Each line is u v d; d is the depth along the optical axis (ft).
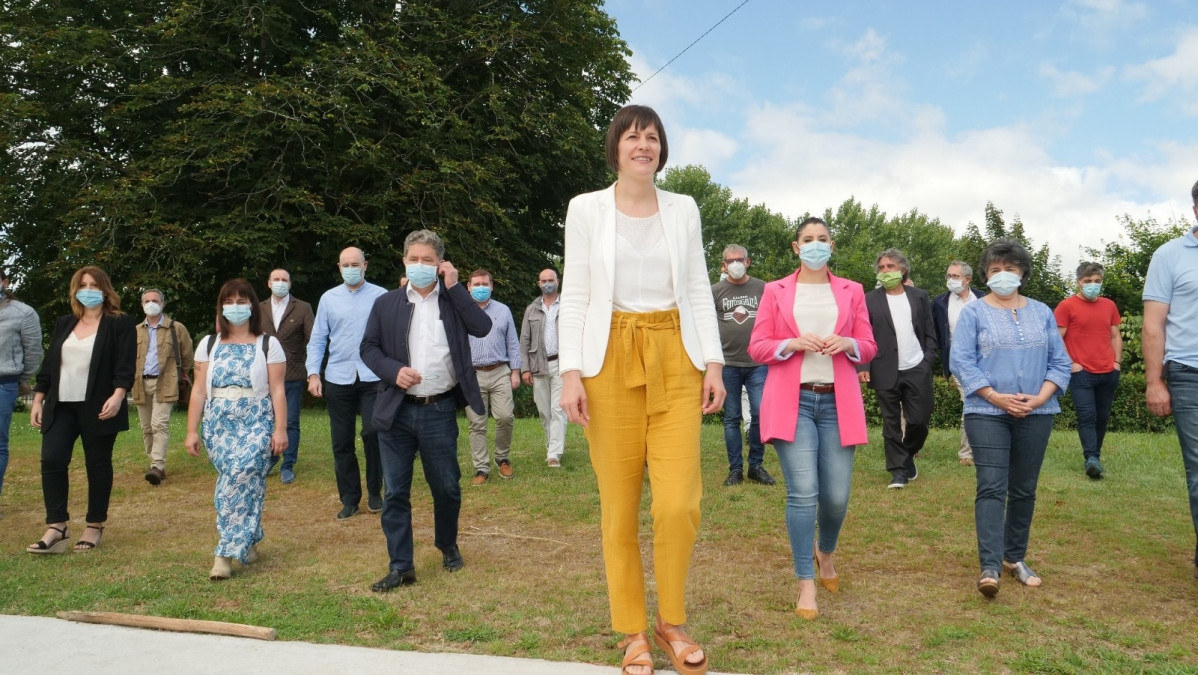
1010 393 13.12
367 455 20.15
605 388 9.66
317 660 10.37
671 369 9.71
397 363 14.06
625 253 9.78
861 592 13.11
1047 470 23.52
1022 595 12.91
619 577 9.91
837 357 12.55
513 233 59.93
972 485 21.24
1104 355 22.68
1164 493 20.08
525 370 26.14
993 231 85.51
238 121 47.91
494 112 55.16
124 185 47.06
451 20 55.83
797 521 12.20
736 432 22.00
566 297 9.90
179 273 47.37
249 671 10.00
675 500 9.48
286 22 52.75
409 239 15.07
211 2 50.47
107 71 51.90
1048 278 76.02
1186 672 9.87
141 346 25.43
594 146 60.70
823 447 12.58
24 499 22.48
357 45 52.19
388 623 11.87
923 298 22.02
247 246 47.32
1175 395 13.23
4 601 13.26
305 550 16.67
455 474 14.84
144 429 26.45
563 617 12.09
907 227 177.68
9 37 49.32
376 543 17.24
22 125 49.11
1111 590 13.12
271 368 15.74
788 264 131.34
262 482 15.35
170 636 11.34
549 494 21.22
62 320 17.48
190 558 16.05
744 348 21.89
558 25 58.59
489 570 14.82
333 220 50.52
